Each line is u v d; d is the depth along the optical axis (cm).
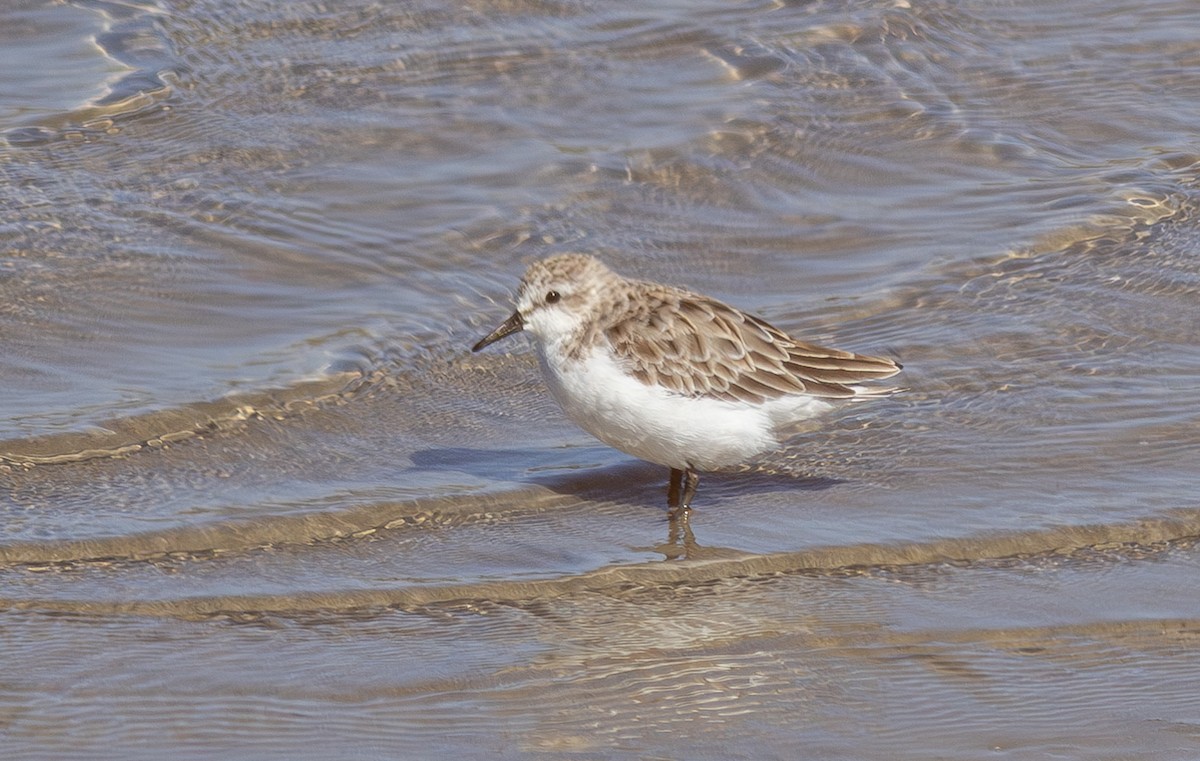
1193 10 2145
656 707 978
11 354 1438
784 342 1264
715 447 1241
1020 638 1060
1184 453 1307
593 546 1191
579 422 1271
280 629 1062
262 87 1905
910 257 1669
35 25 1989
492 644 1052
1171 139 1897
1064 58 2050
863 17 2095
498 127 1872
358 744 934
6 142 1767
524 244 1678
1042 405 1390
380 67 1958
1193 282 1606
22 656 1012
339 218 1691
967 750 935
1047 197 1780
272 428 1351
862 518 1224
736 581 1141
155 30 1992
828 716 969
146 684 990
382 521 1214
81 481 1249
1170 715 971
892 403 1404
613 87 1956
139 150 1777
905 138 1895
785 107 1934
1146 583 1128
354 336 1499
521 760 921
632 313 1243
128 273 1575
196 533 1176
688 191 1792
